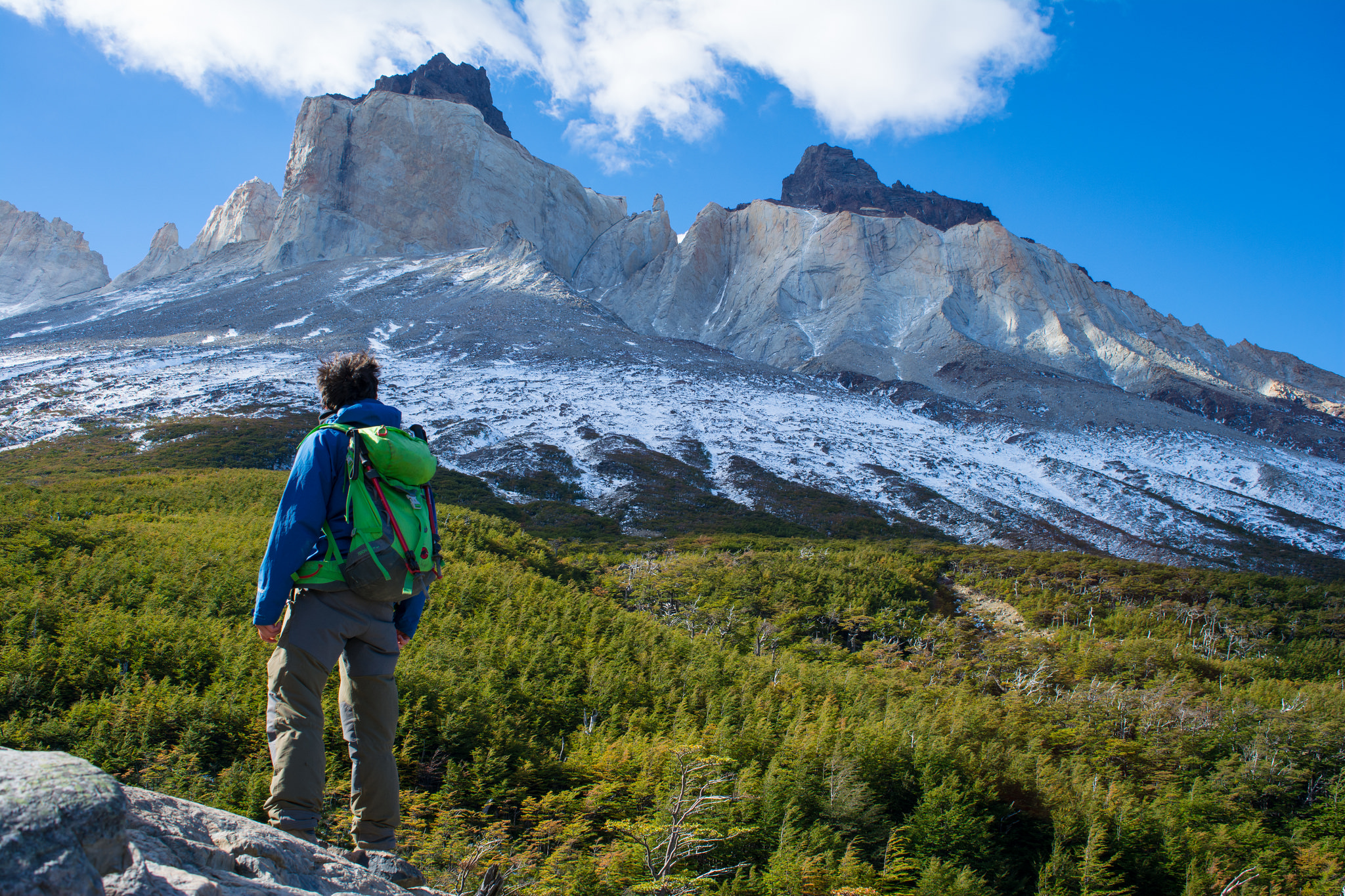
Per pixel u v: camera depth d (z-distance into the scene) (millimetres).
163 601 25797
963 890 19094
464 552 42875
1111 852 23469
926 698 35812
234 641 22719
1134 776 31734
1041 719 36469
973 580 64312
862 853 20750
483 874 5434
